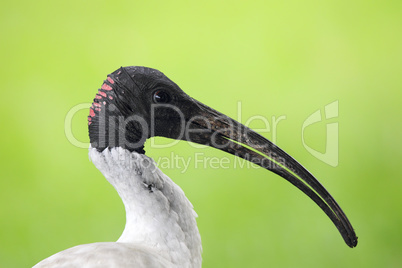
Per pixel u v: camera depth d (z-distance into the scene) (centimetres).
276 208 1107
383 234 1044
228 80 1505
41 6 1758
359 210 1105
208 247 1021
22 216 1127
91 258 466
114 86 521
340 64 1557
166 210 513
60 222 1112
